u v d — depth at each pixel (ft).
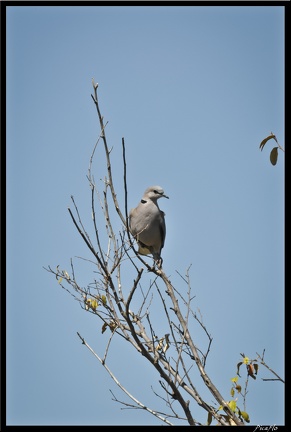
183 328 35.17
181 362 32.81
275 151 29.78
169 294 37.55
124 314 33.99
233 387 32.65
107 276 35.37
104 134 36.94
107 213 36.76
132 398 32.71
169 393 32.35
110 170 37.01
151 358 32.81
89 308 36.29
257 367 32.83
